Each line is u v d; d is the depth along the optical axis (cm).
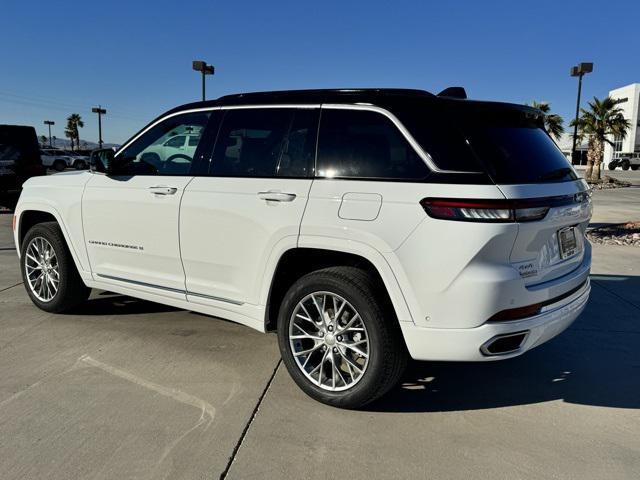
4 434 306
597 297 598
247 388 369
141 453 290
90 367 398
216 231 385
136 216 431
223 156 395
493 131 324
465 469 283
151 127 445
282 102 376
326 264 366
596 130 3156
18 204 530
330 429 320
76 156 4109
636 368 416
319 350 351
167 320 506
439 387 381
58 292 501
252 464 284
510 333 304
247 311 382
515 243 299
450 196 297
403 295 312
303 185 348
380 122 333
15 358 411
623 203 1850
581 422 334
